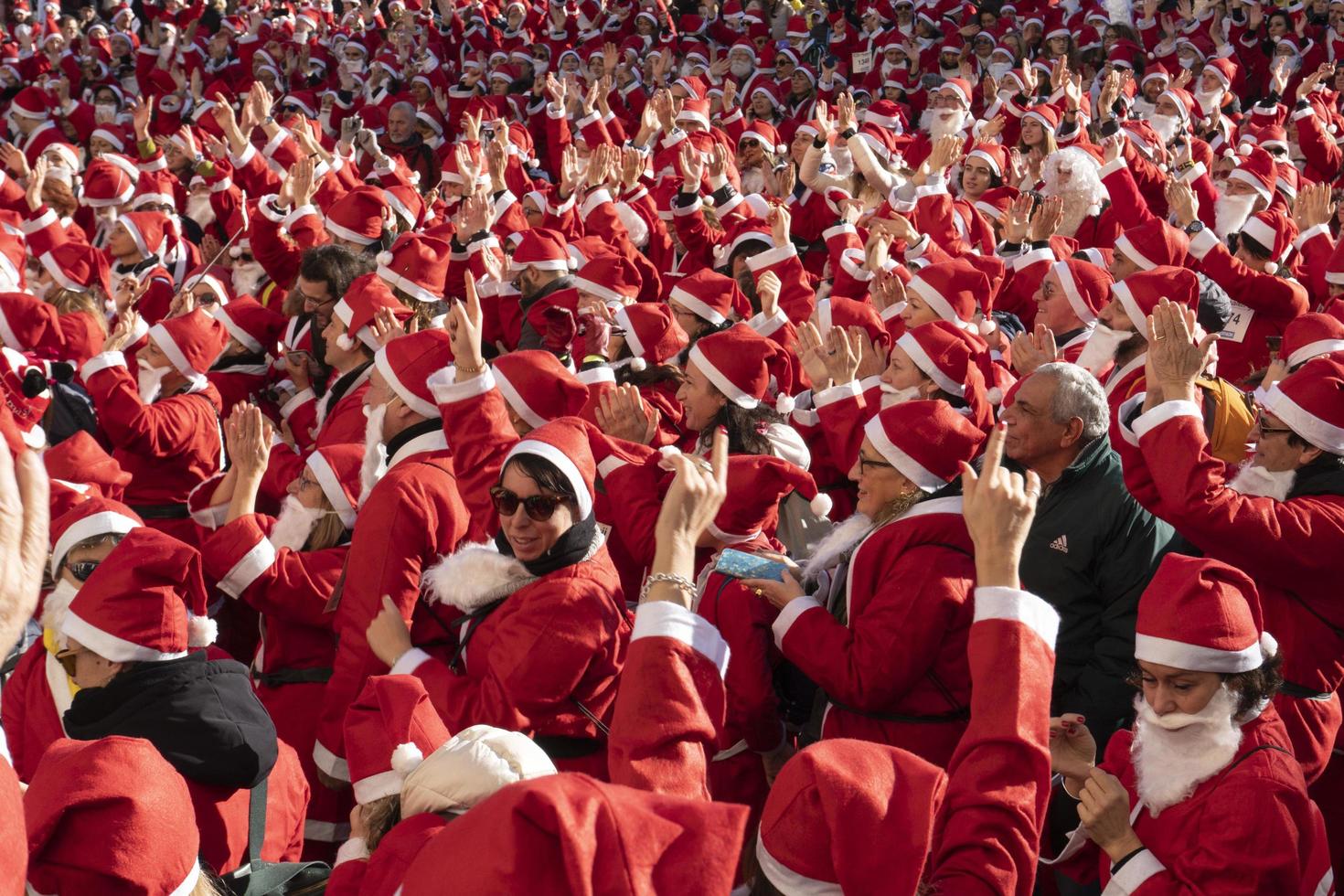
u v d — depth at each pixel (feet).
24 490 5.79
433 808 7.67
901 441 11.85
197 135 48.03
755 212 33.60
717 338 15.76
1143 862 9.87
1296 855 9.52
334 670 12.91
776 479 13.23
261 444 14.84
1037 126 38.11
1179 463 11.91
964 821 8.11
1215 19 56.80
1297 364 16.58
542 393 14.21
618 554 14.88
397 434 14.19
